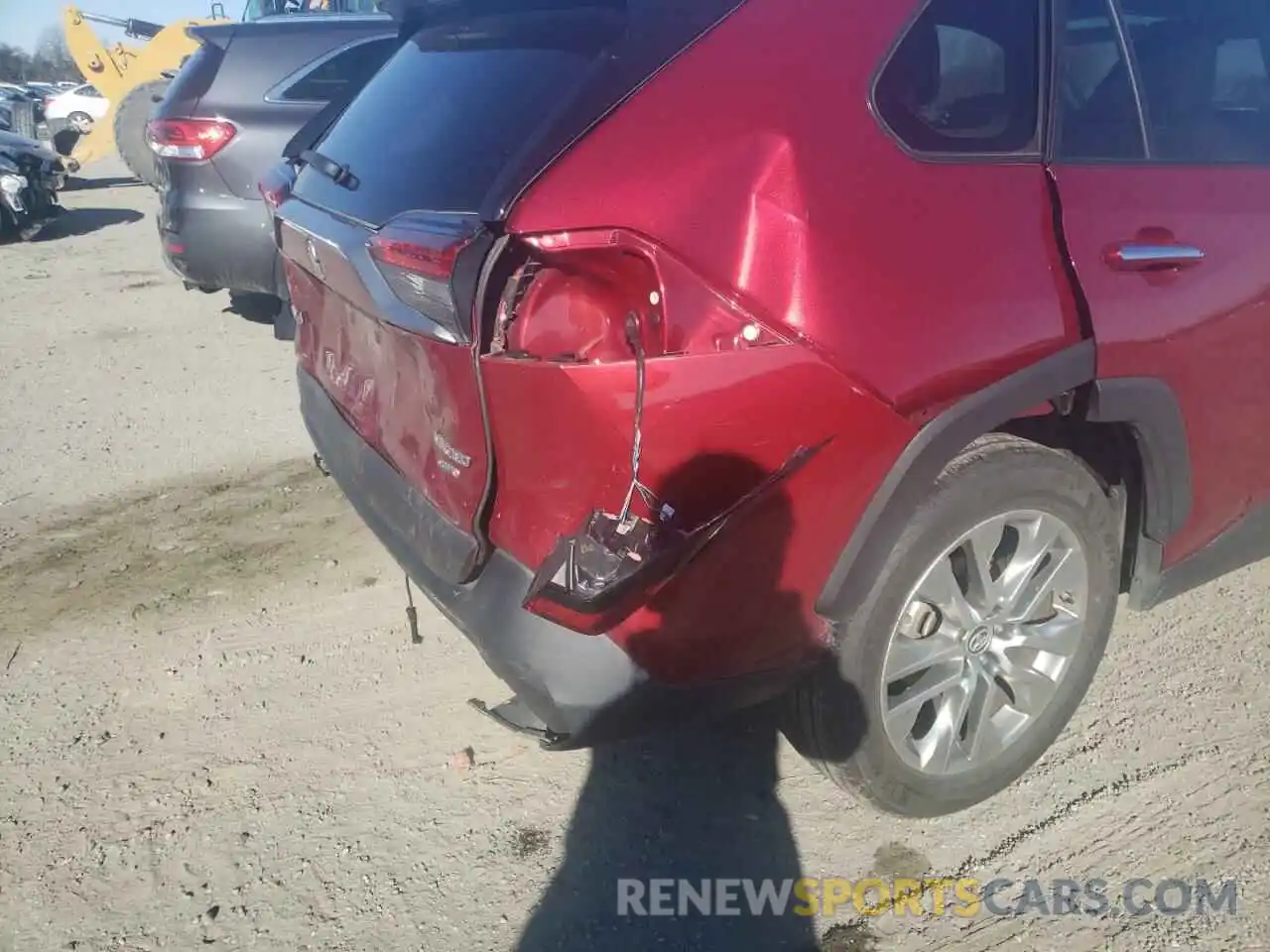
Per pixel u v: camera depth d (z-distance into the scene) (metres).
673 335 2.06
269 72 6.48
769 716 3.24
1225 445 2.96
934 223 2.31
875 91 2.30
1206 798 2.89
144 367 6.81
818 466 2.23
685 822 2.87
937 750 2.74
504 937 2.53
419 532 2.61
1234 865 2.68
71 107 25.67
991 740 2.84
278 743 3.21
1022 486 2.59
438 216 2.34
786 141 2.17
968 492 2.50
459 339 2.23
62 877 2.72
